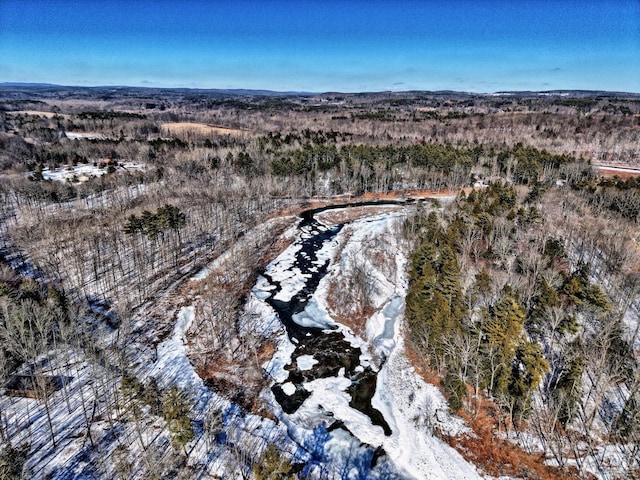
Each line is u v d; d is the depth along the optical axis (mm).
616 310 55344
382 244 88188
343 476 38781
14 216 89500
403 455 40781
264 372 52312
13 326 47500
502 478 37625
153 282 71438
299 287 73188
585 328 52406
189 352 55094
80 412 43312
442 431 42688
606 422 41906
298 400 48031
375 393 49094
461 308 50531
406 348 55500
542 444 40062
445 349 45875
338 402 47562
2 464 33688
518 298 54156
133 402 41594
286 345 57469
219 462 38719
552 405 41312
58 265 70188
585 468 37625
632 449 38719
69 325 53938
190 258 81438
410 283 65812
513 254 71062
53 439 39000
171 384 48938
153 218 75812
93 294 65812
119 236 81125
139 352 54250
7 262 71188
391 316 63000
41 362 49188
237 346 56781
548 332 51781
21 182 99938
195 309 64438
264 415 45688
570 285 55062
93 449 39219
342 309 65375
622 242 69438
